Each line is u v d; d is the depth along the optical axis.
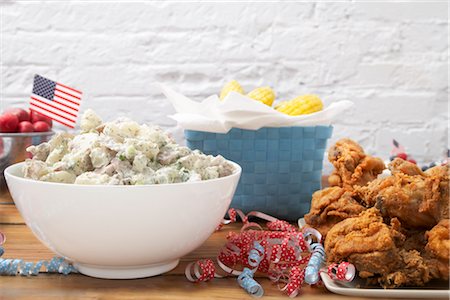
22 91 1.74
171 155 0.99
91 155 0.96
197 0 1.73
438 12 1.74
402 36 1.75
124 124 1.01
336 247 0.96
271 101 1.27
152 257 0.95
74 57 1.74
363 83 1.76
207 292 0.94
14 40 1.73
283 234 1.06
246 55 1.74
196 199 0.93
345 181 1.17
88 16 1.73
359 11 1.74
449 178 0.98
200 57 1.74
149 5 1.73
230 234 1.10
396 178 1.03
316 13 1.74
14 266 0.98
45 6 1.72
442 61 1.75
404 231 1.01
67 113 1.27
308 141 1.21
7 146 1.36
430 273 0.94
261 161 1.21
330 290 0.94
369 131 1.77
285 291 0.95
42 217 0.92
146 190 0.90
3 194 1.38
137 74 1.75
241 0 1.73
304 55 1.75
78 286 0.95
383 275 0.94
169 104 1.75
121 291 0.94
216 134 1.20
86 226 0.91
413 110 1.76
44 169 0.96
